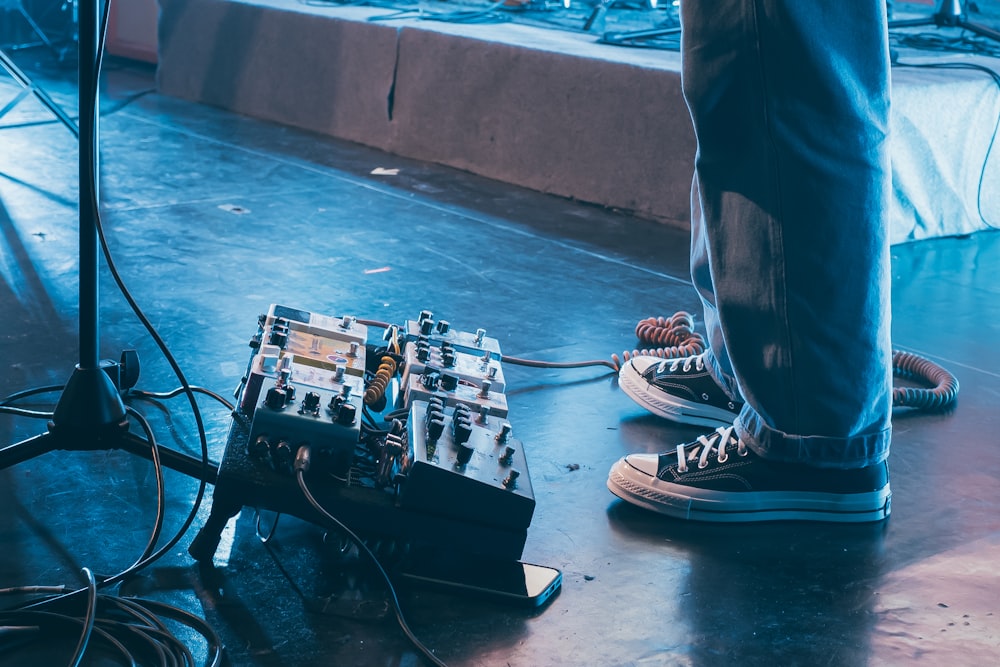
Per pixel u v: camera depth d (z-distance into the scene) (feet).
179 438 5.56
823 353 4.90
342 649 3.90
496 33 14.28
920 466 5.99
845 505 5.22
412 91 14.23
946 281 10.14
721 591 4.56
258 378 4.58
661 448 6.06
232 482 4.13
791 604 4.49
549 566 4.61
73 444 4.58
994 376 7.61
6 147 12.71
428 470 4.19
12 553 4.35
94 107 4.36
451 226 11.00
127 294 4.53
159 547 4.47
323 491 4.21
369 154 14.42
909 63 12.77
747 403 5.23
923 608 4.51
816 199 4.70
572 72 12.42
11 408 5.65
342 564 4.45
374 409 5.46
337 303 8.22
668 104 11.60
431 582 4.33
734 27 4.59
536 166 13.02
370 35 14.57
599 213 12.17
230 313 7.74
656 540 4.97
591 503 5.28
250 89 16.34
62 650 3.82
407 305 8.31
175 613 4.00
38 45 20.48
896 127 10.88
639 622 4.27
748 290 4.92
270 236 10.00
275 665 3.78
